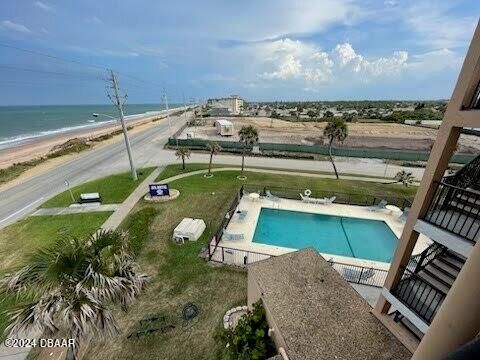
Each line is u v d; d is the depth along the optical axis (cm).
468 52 479
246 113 12988
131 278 709
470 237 527
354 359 665
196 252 1523
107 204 2148
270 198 2294
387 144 5097
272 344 816
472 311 330
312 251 1084
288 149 4197
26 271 640
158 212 2020
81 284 620
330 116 10281
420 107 13325
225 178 2852
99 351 939
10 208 2086
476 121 467
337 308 813
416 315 628
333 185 2727
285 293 864
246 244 1672
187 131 6297
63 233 1709
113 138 5328
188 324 1056
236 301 1174
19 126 9431
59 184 2622
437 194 609
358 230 1955
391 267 710
